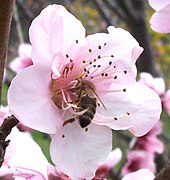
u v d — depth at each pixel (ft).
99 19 2.26
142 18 1.46
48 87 0.74
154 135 1.29
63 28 0.73
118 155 1.06
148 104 0.77
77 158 0.75
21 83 0.71
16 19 1.45
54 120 0.74
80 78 0.76
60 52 0.74
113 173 1.22
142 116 0.77
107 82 0.77
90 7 2.29
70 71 0.76
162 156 1.43
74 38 0.74
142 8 1.47
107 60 0.76
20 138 0.79
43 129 0.73
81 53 0.76
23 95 0.71
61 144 0.75
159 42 2.30
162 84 1.19
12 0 0.69
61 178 0.81
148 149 1.29
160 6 0.85
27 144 0.79
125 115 0.76
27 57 1.35
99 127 0.76
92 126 0.76
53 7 0.72
